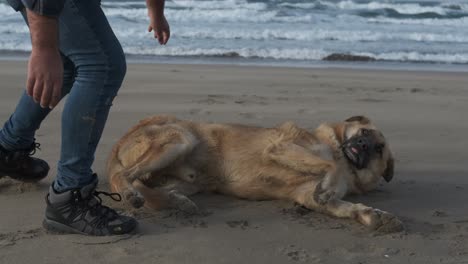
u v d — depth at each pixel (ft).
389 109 26.14
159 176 14.71
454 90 32.12
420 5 76.33
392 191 15.55
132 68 35.65
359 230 12.39
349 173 15.02
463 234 12.26
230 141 14.78
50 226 11.67
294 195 14.10
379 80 34.88
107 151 18.25
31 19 9.39
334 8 73.15
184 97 27.25
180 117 23.18
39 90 9.53
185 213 13.16
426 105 27.35
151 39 50.01
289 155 13.93
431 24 66.95
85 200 11.59
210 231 12.10
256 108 25.43
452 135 21.53
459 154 19.03
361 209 12.62
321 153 14.71
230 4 71.61
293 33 55.57
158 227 12.21
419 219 13.29
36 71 9.45
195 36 52.85
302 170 13.94
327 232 12.24
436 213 13.66
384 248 11.40
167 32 14.94
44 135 19.57
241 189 14.61
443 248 11.48
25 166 14.48
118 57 11.07
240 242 11.55
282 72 36.73
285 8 71.31
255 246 11.37
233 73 35.40
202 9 67.77
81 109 10.95
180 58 43.19
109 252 10.78
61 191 11.47
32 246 10.95
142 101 25.99
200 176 14.97
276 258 10.82
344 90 30.89
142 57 42.78
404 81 34.78
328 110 25.54
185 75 33.78
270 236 11.94
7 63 36.17
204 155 14.79
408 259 10.92
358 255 11.05
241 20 63.52
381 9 73.00
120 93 27.55
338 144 15.42
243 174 14.53
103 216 11.62
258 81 32.76
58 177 11.53
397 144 20.12
